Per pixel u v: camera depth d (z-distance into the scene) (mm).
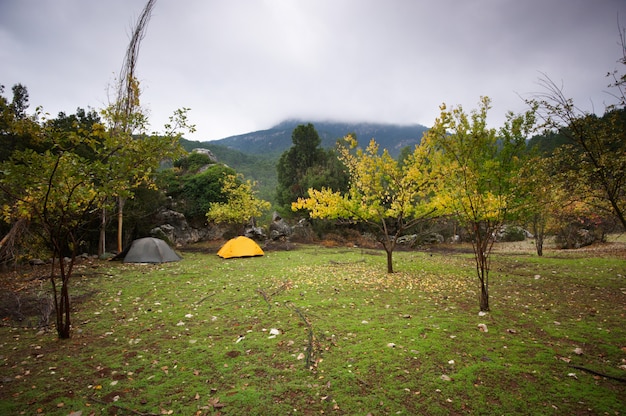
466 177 6344
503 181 6184
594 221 19406
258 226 29516
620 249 17656
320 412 3201
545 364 4105
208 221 24406
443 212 9633
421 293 8023
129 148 5102
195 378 3893
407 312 6414
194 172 29578
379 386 3643
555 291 8156
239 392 3561
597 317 6027
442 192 7906
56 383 3812
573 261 13383
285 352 4582
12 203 7336
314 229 26359
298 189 29188
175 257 15047
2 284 9266
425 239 25188
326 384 3699
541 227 16141
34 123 4461
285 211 28609
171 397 3492
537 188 6277
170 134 5379
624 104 5055
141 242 14562
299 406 3301
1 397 3502
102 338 5254
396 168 10422
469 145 6332
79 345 4965
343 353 4496
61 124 15508
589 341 4840
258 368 4117
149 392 3600
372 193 11086
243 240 16562
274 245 22750
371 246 23125
